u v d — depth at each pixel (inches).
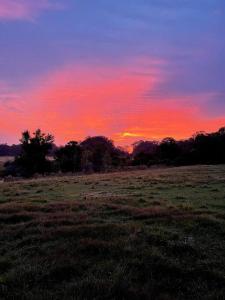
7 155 6653.5
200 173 1819.6
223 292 336.8
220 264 400.8
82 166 3619.6
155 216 628.7
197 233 524.1
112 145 5364.2
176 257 425.7
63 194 1052.5
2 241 507.5
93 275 371.9
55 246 460.4
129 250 431.2
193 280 366.6
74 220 597.0
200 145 3597.4
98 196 967.0
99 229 522.0
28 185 1393.9
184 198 894.4
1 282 358.0
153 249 439.5
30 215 649.0
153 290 341.1
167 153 4074.8
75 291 336.8
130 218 626.8
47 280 364.8
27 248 460.8
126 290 335.6
